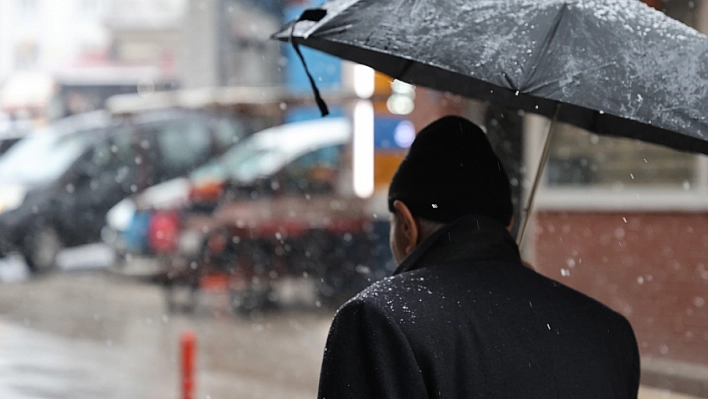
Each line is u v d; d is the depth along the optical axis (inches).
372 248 933.8
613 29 156.3
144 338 772.0
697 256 628.4
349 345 141.3
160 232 911.0
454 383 142.6
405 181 163.3
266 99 960.3
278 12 1776.6
